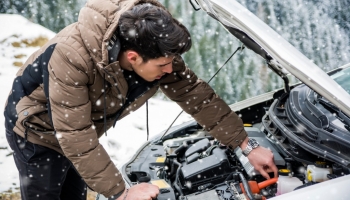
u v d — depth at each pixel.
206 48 7.79
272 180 2.05
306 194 1.76
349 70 2.87
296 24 7.46
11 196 3.40
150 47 1.67
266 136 2.50
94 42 1.74
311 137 2.09
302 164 2.19
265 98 3.04
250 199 1.92
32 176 2.15
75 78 1.77
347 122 2.10
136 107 2.09
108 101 1.95
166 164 2.41
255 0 7.75
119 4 1.76
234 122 2.22
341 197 1.73
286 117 2.39
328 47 6.98
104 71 1.75
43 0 8.27
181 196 2.07
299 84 2.91
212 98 2.23
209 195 2.02
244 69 7.61
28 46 5.76
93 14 1.75
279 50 1.67
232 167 2.20
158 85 2.08
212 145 2.45
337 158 1.93
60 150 2.15
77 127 1.82
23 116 1.98
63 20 8.23
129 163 2.45
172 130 2.87
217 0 1.68
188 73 2.18
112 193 1.92
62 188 2.42
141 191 1.90
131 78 1.91
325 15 7.14
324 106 2.30
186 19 7.93
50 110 1.84
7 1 8.22
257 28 1.68
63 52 1.77
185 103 2.24
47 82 1.81
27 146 2.09
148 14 1.64
